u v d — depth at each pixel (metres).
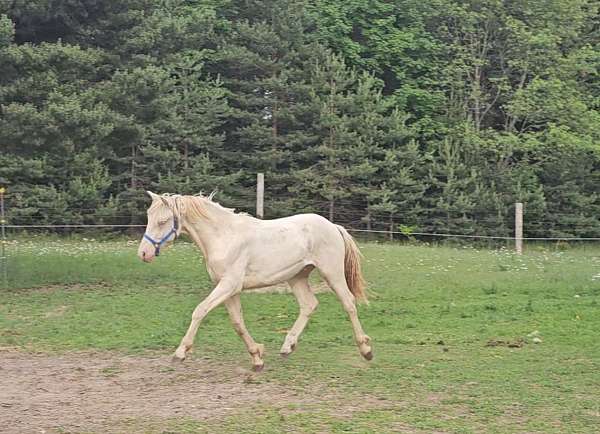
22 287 15.41
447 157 29.48
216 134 30.42
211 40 31.09
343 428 7.19
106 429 7.18
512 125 31.66
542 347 10.87
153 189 28.41
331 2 32.53
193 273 16.92
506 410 7.86
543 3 31.92
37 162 22.41
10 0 19.94
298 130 30.28
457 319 12.82
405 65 32.59
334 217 29.73
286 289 15.12
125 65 24.53
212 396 8.37
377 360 10.05
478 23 32.47
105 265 17.55
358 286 10.20
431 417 7.58
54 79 20.00
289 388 8.70
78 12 22.28
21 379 9.12
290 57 30.38
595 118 30.91
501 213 29.05
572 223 30.16
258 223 9.67
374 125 29.44
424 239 29.25
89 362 10.02
